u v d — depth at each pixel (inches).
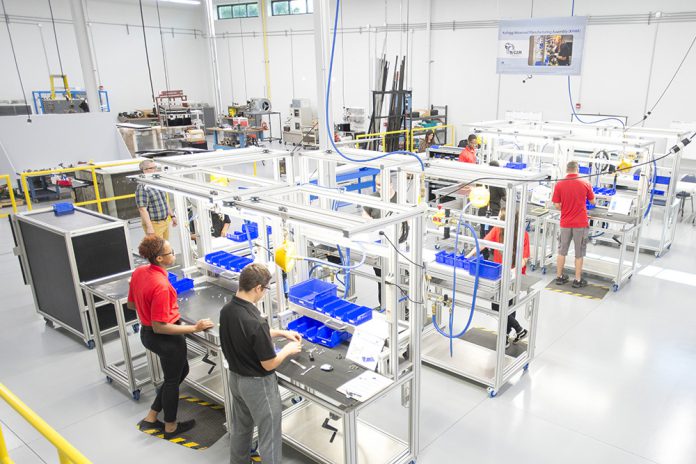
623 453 122.2
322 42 210.5
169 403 127.5
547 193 237.9
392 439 123.2
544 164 280.4
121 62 597.3
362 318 112.7
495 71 436.1
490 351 163.9
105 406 143.9
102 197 317.1
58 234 167.2
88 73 377.7
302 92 598.5
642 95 364.2
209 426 133.9
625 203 221.5
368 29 513.0
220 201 114.3
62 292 176.7
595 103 387.2
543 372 157.4
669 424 132.6
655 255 256.4
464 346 167.3
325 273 163.2
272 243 133.6
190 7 649.6
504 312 137.3
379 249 105.0
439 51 468.4
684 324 186.5
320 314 116.0
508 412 138.4
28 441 130.0
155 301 117.4
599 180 263.1
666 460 119.7
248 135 548.1
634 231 233.8
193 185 129.9
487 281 137.3
